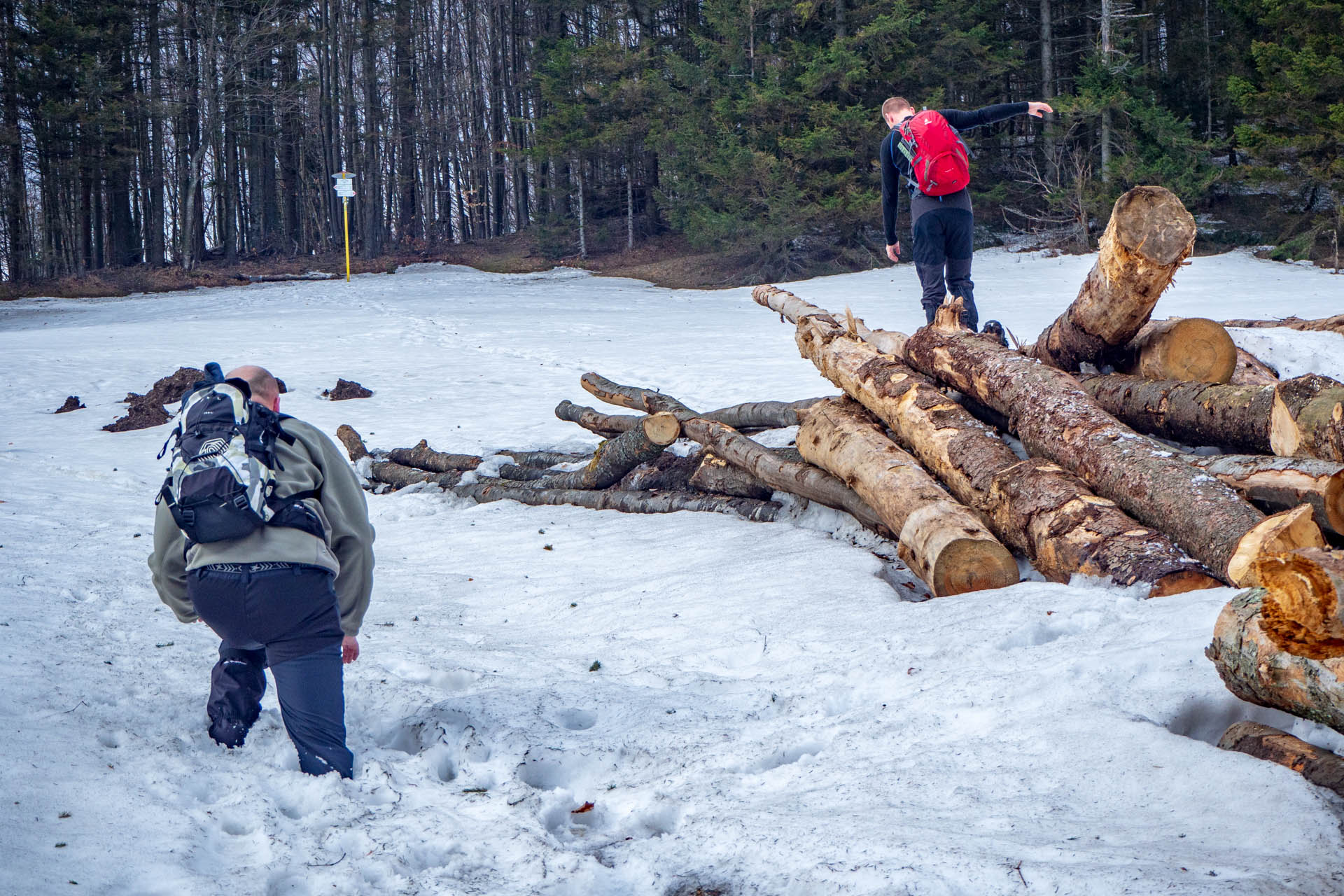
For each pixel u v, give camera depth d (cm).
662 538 757
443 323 2897
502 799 303
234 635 315
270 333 2727
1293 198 3694
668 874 252
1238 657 280
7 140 5206
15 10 5478
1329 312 2083
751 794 295
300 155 6588
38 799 282
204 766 323
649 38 5172
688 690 400
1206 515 454
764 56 4444
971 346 653
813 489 693
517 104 6856
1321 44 3469
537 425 1464
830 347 748
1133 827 244
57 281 4959
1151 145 4022
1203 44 4397
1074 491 503
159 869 251
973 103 4734
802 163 4306
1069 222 4359
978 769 285
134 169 6131
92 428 1612
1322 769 253
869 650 414
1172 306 2353
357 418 1585
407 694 400
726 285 4309
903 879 224
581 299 3747
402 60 6725
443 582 688
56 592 589
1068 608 416
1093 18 4375
